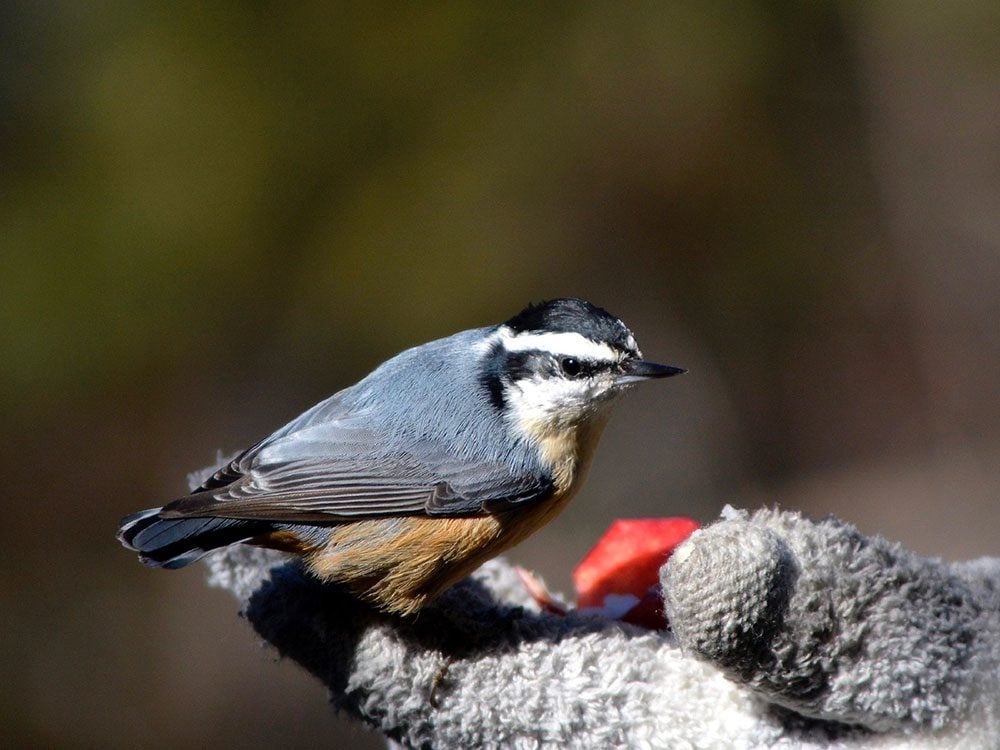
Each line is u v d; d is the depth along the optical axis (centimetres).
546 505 538
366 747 1133
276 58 1178
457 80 1209
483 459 519
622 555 515
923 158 1300
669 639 432
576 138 1234
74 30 1173
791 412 1311
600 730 400
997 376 1281
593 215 1255
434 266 1202
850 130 1303
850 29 1287
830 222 1312
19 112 1159
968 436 1277
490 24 1211
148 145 1149
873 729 365
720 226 1297
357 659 436
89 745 1122
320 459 514
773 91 1288
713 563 350
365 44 1189
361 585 492
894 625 351
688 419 1319
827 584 351
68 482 1176
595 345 527
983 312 1290
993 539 1200
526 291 1228
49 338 1135
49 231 1138
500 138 1217
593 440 551
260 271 1179
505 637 446
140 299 1153
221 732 1138
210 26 1169
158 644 1163
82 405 1172
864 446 1298
